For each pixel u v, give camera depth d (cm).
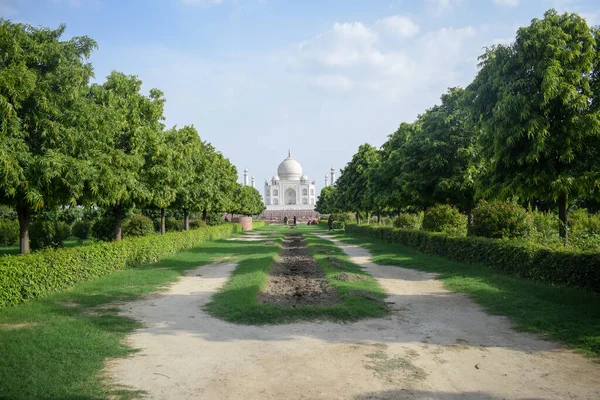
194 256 2242
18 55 1054
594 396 545
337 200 5766
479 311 1020
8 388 558
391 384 585
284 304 1108
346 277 1453
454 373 627
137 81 1909
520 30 1334
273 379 603
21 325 861
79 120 1148
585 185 1181
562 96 1200
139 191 1675
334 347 748
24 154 1002
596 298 974
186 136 2577
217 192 3406
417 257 2033
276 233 5184
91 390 561
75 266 1305
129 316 976
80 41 1240
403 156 2359
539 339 793
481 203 1819
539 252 1235
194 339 801
